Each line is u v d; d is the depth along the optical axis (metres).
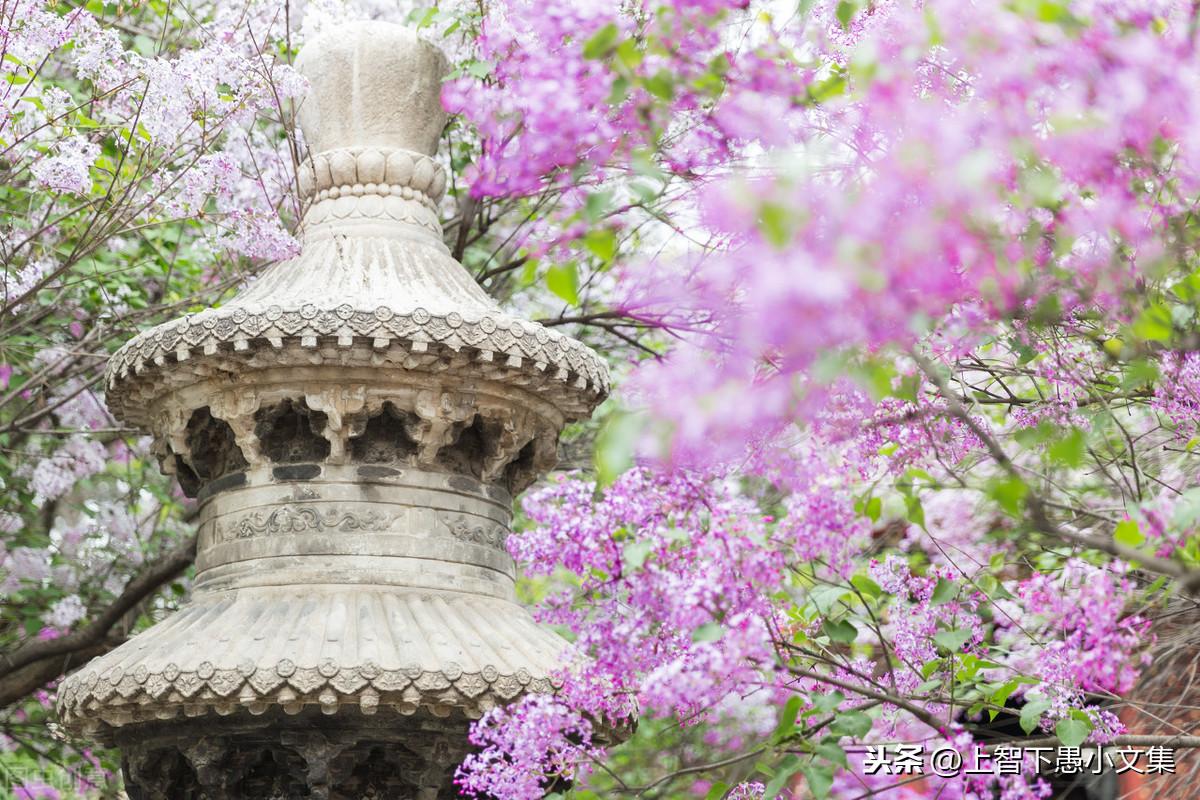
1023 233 3.32
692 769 4.03
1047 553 5.13
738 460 3.61
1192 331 3.96
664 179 3.78
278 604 4.77
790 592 4.27
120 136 5.95
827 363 2.75
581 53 3.51
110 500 8.98
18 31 5.61
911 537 5.18
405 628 4.63
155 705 4.43
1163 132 3.36
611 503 3.65
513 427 5.02
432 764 4.64
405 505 4.94
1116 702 4.49
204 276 8.08
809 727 4.03
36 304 7.70
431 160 5.57
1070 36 3.06
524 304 9.23
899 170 2.77
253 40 6.27
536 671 4.56
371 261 5.23
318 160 5.50
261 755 4.69
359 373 4.77
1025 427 4.43
